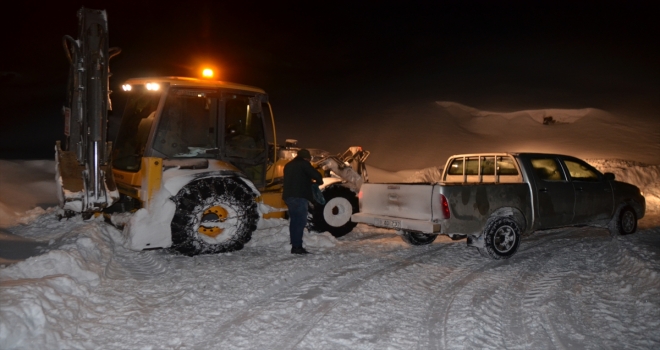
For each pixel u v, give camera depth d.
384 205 7.72
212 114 7.48
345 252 7.57
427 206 7.05
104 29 7.07
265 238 7.88
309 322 4.57
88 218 7.78
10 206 9.45
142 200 6.88
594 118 26.14
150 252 7.14
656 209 12.38
